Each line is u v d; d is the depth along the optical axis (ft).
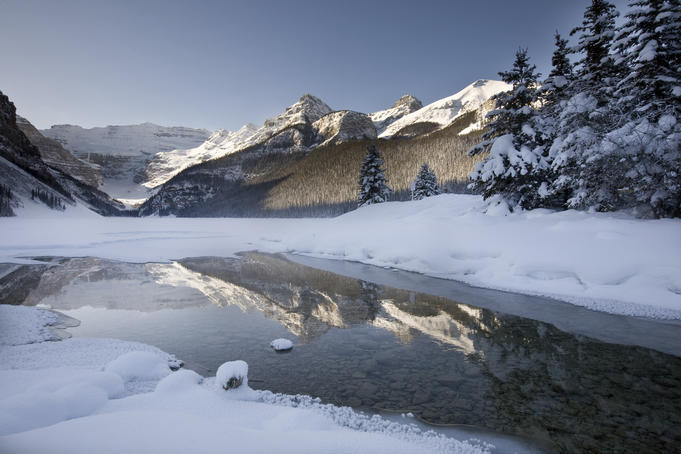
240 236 162.20
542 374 20.33
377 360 22.98
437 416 16.02
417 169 349.20
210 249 100.94
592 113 48.70
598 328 27.63
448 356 23.43
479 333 27.73
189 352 24.70
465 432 14.62
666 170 40.42
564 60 63.26
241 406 14.98
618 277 34.65
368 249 68.95
